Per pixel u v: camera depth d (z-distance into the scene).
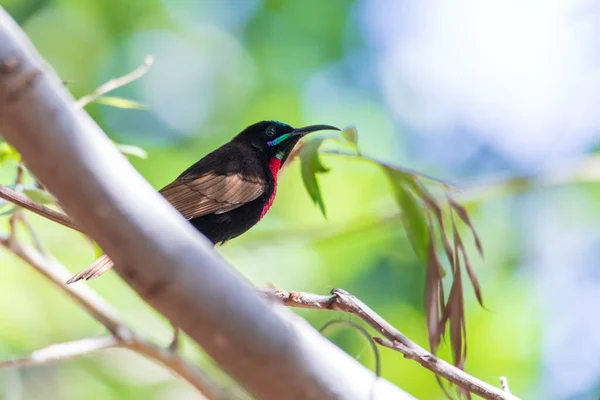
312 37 14.56
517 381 12.05
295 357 3.54
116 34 14.30
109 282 12.02
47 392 11.80
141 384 12.23
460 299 7.30
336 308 6.04
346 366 3.93
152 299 3.42
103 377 12.14
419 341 12.43
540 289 13.64
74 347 8.13
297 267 12.81
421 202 7.84
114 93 14.04
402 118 14.86
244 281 3.53
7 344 11.42
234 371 3.52
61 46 14.00
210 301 3.42
